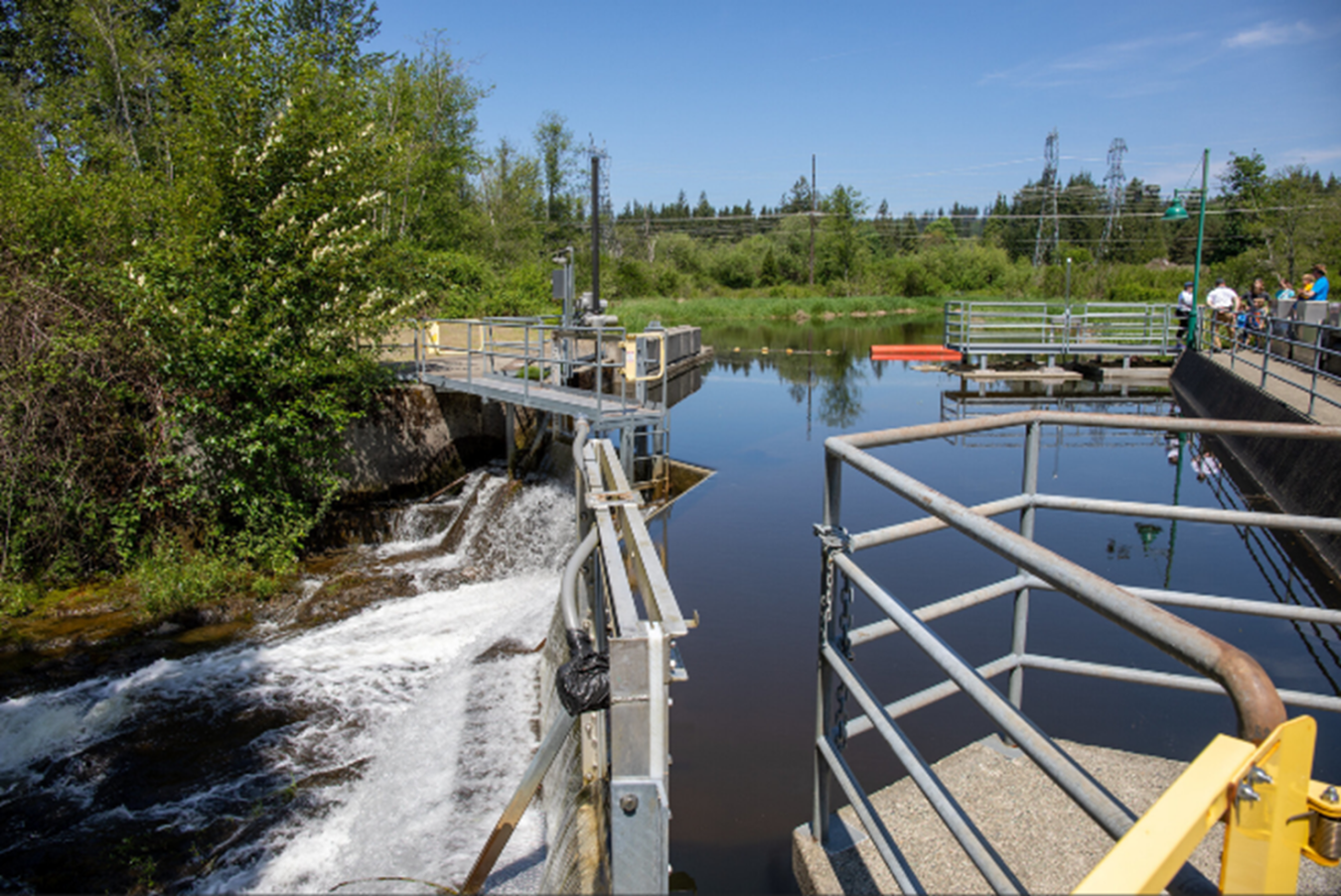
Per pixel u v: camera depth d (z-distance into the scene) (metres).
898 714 2.73
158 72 24.98
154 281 10.09
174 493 10.20
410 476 12.29
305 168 11.14
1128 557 7.77
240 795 5.62
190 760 6.10
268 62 11.37
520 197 39.28
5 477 9.43
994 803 2.95
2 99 23.86
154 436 10.13
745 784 4.29
